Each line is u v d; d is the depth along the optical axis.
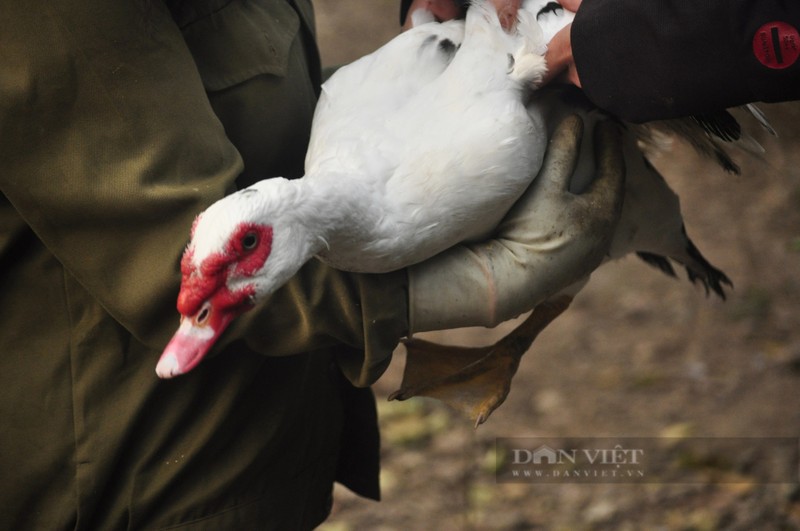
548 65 5.48
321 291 5.06
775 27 4.59
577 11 5.31
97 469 5.38
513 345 6.28
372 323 5.12
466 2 5.95
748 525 10.10
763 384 11.90
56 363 5.35
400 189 5.03
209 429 5.49
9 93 4.72
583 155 5.83
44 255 5.23
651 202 6.53
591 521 10.45
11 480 5.43
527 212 5.41
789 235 14.03
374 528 10.58
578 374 12.50
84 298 5.27
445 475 11.29
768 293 13.20
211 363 5.45
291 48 5.94
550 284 5.42
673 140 6.74
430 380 6.12
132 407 5.36
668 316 13.21
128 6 4.84
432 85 5.48
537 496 10.88
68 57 4.73
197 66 5.34
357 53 18.56
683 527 10.16
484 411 5.90
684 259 7.18
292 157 5.87
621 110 5.18
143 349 5.34
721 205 14.72
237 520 5.76
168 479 5.50
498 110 5.31
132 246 4.94
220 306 4.54
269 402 5.73
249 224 4.46
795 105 15.82
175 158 4.89
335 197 4.73
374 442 7.12
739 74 4.79
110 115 4.80
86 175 4.80
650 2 4.92
